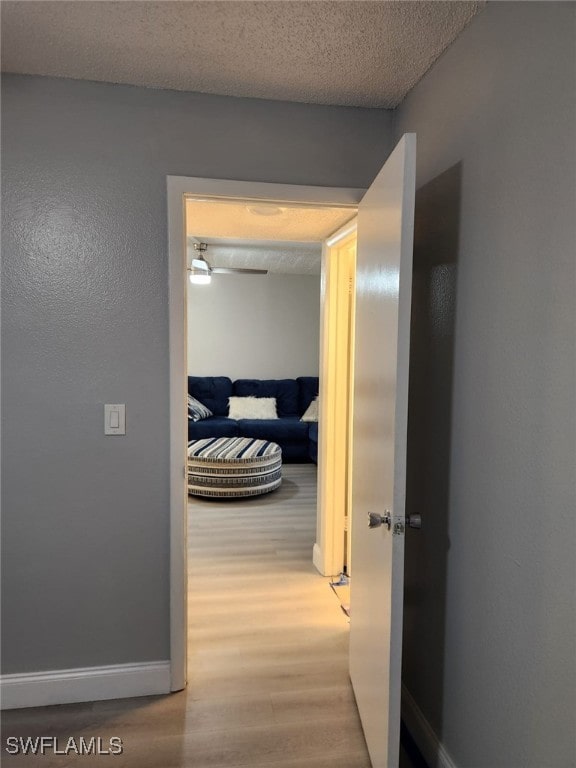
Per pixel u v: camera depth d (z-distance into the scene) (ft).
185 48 5.20
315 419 19.70
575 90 3.26
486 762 4.33
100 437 6.19
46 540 6.15
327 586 9.29
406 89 6.03
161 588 6.39
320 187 6.44
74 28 4.87
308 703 6.18
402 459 4.58
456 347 4.89
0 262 5.87
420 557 5.72
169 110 6.07
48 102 5.84
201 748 5.45
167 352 6.24
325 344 9.63
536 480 3.68
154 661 6.40
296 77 5.77
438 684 5.26
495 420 4.20
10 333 5.95
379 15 4.56
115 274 6.08
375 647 5.28
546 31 3.53
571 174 3.31
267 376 22.45
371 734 5.30
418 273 5.82
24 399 6.02
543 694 3.60
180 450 6.30
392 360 4.73
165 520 6.36
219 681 6.57
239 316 22.07
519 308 3.87
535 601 3.69
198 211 7.99
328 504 9.64
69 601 6.23
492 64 4.23
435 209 5.36
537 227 3.65
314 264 20.01
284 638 7.57
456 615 4.88
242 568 10.02
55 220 5.94
